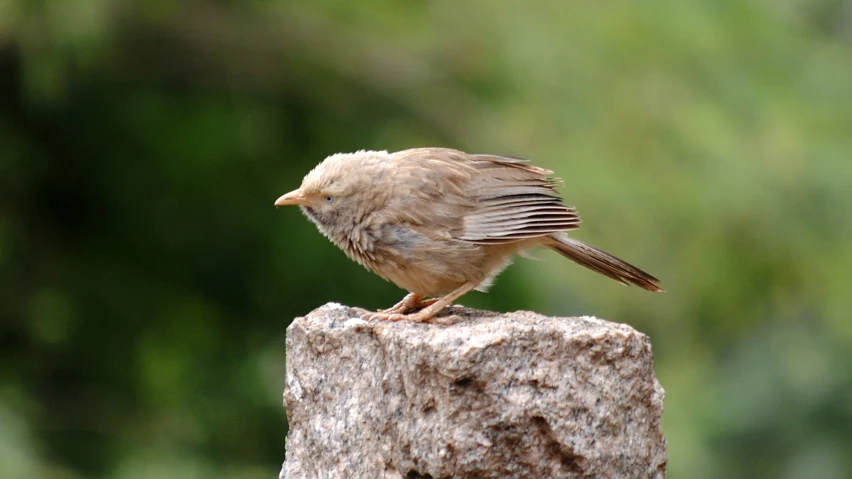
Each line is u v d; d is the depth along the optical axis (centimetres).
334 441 636
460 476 580
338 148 1722
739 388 1734
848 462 1703
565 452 589
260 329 1748
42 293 1700
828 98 1583
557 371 589
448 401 580
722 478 1706
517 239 768
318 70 1709
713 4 1581
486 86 1592
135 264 1762
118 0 1561
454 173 782
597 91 1485
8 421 1493
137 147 1725
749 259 1485
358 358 635
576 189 1415
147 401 1691
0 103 1667
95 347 1725
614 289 1523
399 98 1695
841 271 1482
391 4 1656
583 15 1522
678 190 1428
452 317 695
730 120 1492
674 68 1503
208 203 1741
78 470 1630
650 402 618
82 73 1586
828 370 1719
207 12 1670
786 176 1480
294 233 1716
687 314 1555
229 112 1725
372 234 777
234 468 1633
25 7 1441
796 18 1762
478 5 1578
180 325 1728
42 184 1725
